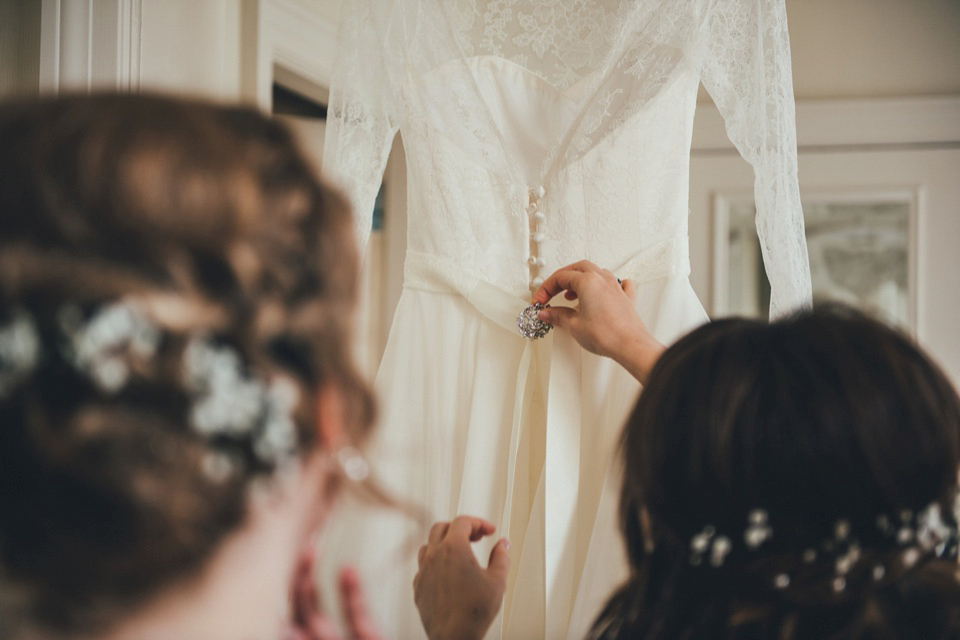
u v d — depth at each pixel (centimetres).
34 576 33
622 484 65
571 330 106
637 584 61
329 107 119
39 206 33
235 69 166
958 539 59
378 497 45
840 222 238
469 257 118
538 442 119
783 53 112
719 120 243
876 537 53
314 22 187
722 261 244
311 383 37
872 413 53
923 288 232
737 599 55
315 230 38
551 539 110
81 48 147
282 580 40
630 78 115
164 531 33
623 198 115
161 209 33
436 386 120
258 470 35
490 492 116
